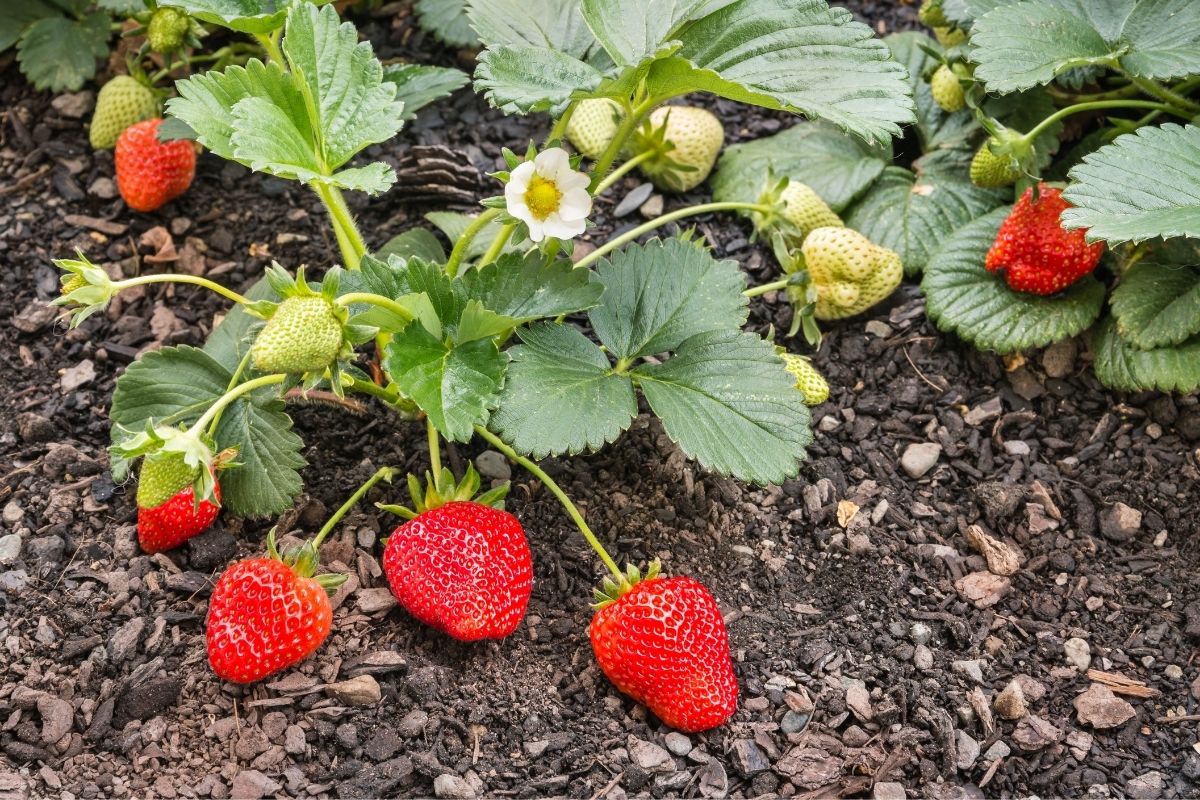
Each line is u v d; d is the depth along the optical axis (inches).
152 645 29.1
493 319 28.7
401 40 36.2
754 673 29.4
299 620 28.4
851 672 29.4
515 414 28.6
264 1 30.2
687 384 29.3
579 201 28.9
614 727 28.7
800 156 34.2
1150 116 32.4
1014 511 31.1
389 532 30.4
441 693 28.9
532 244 30.1
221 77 28.7
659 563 28.8
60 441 31.4
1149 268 31.5
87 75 35.1
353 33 29.1
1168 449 31.5
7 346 32.5
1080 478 31.4
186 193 34.3
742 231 33.9
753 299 33.2
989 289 32.3
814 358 32.7
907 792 28.5
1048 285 31.9
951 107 34.0
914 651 29.6
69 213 34.0
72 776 28.1
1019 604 30.3
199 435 28.0
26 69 35.0
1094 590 30.3
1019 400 32.2
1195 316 30.8
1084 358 32.5
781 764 28.5
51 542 30.1
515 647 29.4
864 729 28.9
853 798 28.4
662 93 29.0
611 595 28.7
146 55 35.1
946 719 28.9
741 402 29.1
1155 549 30.7
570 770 28.3
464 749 28.4
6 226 33.8
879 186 33.8
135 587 29.7
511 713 28.8
